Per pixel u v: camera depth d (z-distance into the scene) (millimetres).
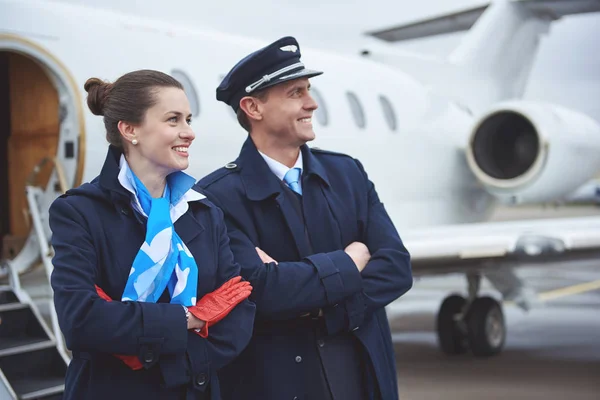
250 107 2975
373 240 3041
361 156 8922
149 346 2252
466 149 10211
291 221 2904
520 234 7902
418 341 10766
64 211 2338
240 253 2793
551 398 7215
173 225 2463
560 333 11344
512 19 12461
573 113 10320
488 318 9508
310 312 2822
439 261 7672
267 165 2975
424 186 10000
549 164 9312
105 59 6301
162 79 2455
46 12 6070
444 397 7262
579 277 19812
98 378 2346
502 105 9680
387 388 2891
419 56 11109
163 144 2418
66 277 2270
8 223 6648
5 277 6121
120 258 2361
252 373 2809
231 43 7707
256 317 2738
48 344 4602
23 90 6523
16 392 4223
